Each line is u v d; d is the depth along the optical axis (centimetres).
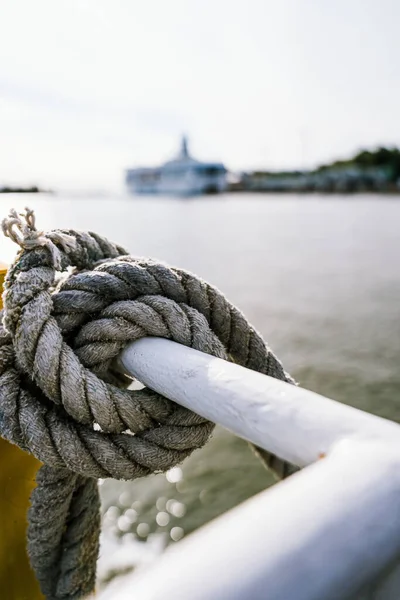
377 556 57
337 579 54
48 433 139
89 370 141
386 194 8275
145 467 141
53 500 158
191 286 156
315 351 1126
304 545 55
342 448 71
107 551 562
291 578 52
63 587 169
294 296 1673
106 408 135
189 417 143
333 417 80
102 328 139
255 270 2170
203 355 117
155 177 9319
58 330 143
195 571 52
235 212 6097
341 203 7531
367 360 1058
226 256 2584
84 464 138
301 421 82
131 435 142
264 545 55
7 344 153
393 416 845
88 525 174
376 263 2275
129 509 641
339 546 56
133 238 3381
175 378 112
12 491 181
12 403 143
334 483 63
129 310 141
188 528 602
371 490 62
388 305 1508
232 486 669
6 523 181
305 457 79
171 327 143
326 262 2338
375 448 69
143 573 55
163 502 650
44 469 158
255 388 95
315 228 3988
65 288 154
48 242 155
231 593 50
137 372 131
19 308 144
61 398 137
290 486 64
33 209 155
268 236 3441
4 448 177
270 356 165
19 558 186
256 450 154
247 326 163
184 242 3152
